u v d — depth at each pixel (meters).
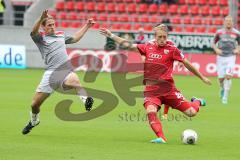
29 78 81.69
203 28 102.62
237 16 105.62
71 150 32.22
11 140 35.16
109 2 109.50
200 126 43.22
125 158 30.23
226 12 105.69
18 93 63.78
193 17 105.75
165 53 35.62
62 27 105.00
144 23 104.38
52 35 38.06
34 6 105.00
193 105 36.12
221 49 61.88
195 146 34.38
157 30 35.75
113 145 34.09
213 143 35.72
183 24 103.75
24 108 51.56
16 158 29.69
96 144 34.34
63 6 108.25
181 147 33.88
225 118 48.03
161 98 35.84
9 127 40.62
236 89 75.25
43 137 36.59
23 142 34.53
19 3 113.06
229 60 61.88
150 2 108.00
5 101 56.62
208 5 107.00
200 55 93.19
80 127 41.44
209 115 49.62
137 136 37.78
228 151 33.00
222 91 63.03
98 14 108.06
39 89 37.09
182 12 106.31
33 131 38.97
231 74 59.38
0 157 29.84
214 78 89.69
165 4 107.38
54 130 39.72
